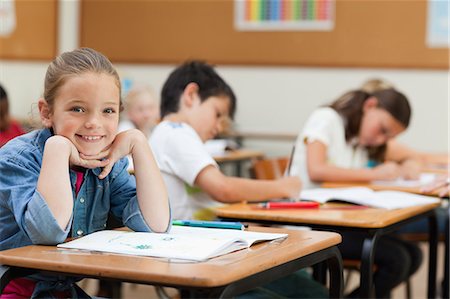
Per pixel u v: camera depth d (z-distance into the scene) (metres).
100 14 6.98
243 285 1.37
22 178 1.64
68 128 1.67
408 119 3.64
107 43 6.98
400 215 2.36
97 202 1.82
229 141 6.12
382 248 3.06
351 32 6.34
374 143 3.64
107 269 1.35
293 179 2.76
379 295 3.05
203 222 1.90
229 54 6.67
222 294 1.30
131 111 5.11
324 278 2.86
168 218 1.79
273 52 6.55
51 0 7.14
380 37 6.27
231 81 6.68
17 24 7.30
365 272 2.21
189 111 2.69
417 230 3.68
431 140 6.20
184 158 2.55
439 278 4.53
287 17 6.50
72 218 1.69
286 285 2.44
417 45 6.18
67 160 1.62
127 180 1.90
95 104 1.67
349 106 3.61
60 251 1.51
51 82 1.68
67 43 7.13
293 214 2.31
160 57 6.84
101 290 3.33
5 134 3.78
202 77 2.71
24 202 1.59
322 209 2.48
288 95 6.54
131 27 6.91
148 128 5.09
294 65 6.50
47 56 7.20
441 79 6.15
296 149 3.55
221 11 6.67
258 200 2.65
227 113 2.76
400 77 6.24
